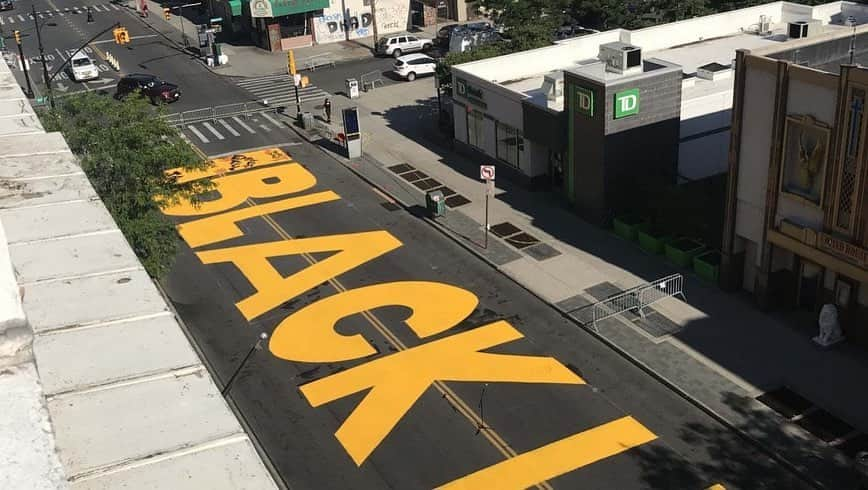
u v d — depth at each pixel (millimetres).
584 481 23828
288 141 54406
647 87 38188
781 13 56312
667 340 30203
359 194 45531
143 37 85750
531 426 26281
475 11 79375
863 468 23016
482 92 46188
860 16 54094
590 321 31781
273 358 30719
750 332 30375
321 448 25812
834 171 27656
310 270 37250
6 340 3260
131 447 3938
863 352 28719
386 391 28438
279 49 77938
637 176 39469
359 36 80625
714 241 35438
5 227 5922
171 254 34781
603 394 27719
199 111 61312
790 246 29734
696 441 25281
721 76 44438
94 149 32656
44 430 3092
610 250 37344
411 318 32938
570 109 39719
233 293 35562
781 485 23359
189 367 4516
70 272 5367
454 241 39312
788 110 28719
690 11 62312
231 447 3963
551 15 62719
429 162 49250
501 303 33781
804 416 25828
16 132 7973
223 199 45531
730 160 31344
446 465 24750
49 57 78688
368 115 58438
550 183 44219
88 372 4434
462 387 28438
